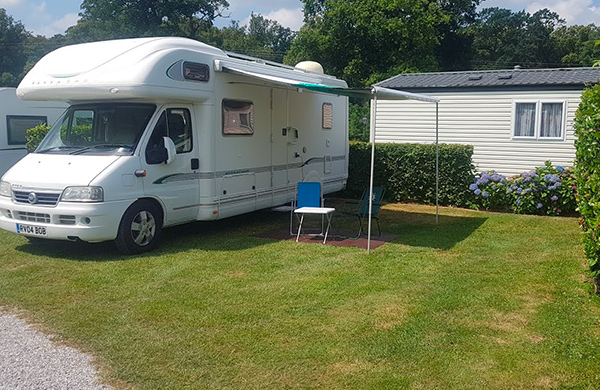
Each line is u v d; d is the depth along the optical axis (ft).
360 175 40.52
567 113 44.39
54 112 42.63
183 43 23.71
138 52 22.15
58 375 11.69
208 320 14.82
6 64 162.71
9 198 22.12
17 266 20.27
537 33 166.40
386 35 109.19
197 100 23.85
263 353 12.78
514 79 47.85
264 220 30.96
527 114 46.21
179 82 22.82
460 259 21.85
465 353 12.75
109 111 23.31
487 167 48.44
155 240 22.91
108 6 123.75
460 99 48.85
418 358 12.51
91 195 20.36
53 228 20.71
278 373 11.80
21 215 21.66
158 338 13.62
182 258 21.56
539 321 14.75
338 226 29.43
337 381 11.45
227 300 16.46
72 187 20.49
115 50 22.75
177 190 23.44
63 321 14.73
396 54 111.04
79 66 22.68
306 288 17.70
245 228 28.45
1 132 38.96
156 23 127.34
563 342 13.29
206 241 24.93
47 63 23.91
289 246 24.06
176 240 25.08
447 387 11.18
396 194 39.22
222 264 20.71
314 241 25.25
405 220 31.68
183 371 11.87
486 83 47.62
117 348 13.03
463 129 49.11
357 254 22.57
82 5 128.47
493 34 169.37
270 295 16.96
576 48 160.35
